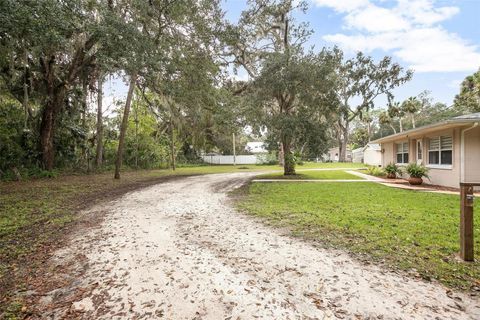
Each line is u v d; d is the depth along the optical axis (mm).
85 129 18906
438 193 9023
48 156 15328
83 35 12094
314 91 13680
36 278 3342
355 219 5570
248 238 4645
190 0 11070
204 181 13953
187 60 12562
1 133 13539
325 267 3457
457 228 4836
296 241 4434
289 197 8453
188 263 3680
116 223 5730
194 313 2582
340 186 11133
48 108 14711
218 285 3084
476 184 3490
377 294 2799
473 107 25656
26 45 9688
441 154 11219
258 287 3021
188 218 6102
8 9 5512
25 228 5395
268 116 14727
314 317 2465
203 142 30156
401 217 5664
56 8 6465
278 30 17203
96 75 16719
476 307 2527
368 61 21266
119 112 23109
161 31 11836
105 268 3576
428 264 3416
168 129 26219
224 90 16109
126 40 9273
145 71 10766
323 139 14211
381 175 15820
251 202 7824
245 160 38250
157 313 2592
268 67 13828
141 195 9375
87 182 13008
